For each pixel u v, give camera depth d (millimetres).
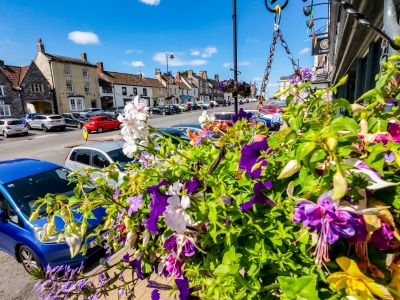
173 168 1206
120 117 1217
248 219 977
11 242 3949
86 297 1291
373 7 2787
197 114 39219
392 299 670
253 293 820
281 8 1432
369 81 4344
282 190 979
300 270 874
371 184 747
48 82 36594
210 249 1113
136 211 1185
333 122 813
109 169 1308
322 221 681
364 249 770
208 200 1034
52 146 16594
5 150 15812
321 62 17391
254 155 1019
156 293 1216
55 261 3559
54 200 1106
